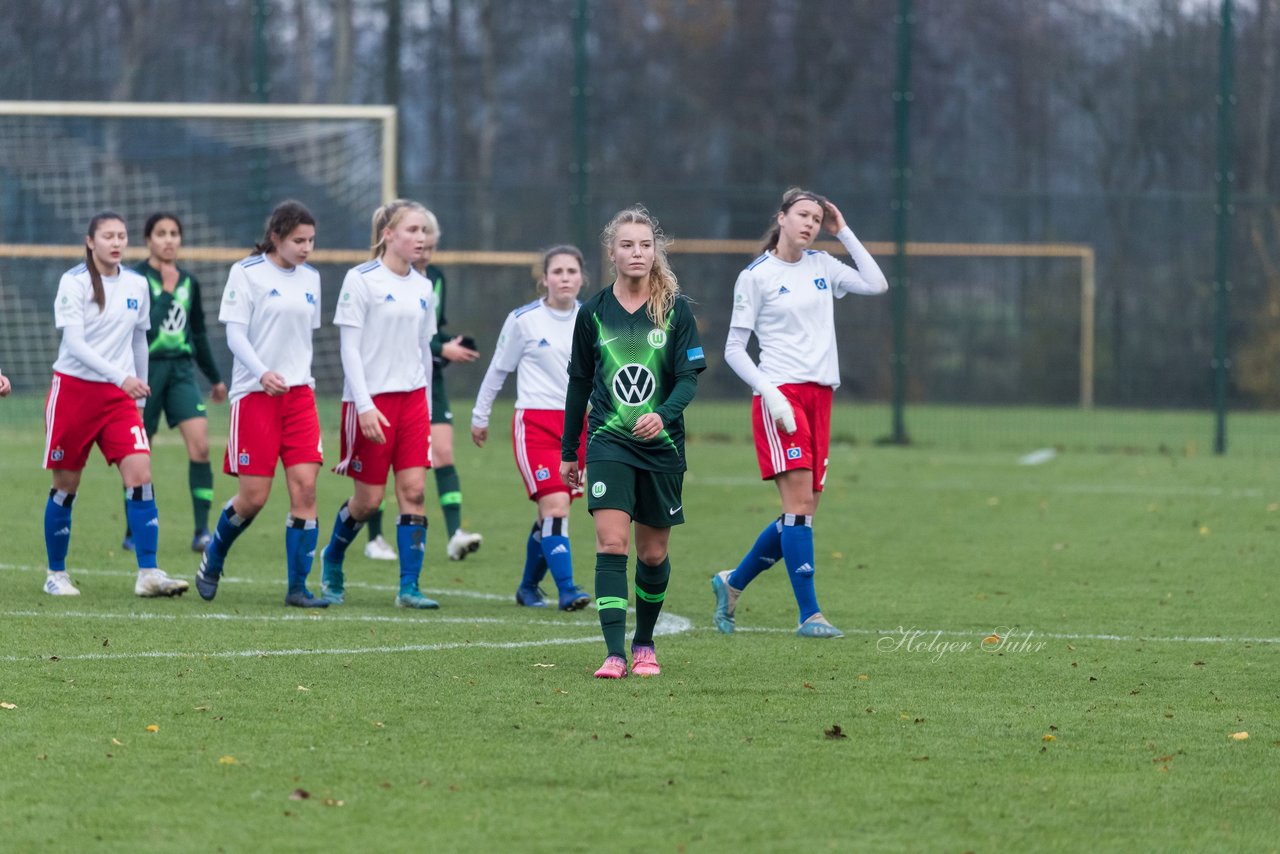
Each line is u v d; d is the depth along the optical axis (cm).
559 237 7700
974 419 7875
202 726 1919
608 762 1772
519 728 1927
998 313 8081
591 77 7856
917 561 3644
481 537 4016
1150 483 5459
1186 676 2309
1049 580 3356
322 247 6631
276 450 2927
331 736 1877
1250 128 7731
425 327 2994
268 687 2148
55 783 1670
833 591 3198
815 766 1769
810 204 2697
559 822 1556
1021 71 7938
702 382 7962
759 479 5497
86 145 6612
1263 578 3388
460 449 6512
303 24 7338
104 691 2106
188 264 6656
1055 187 7962
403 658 2381
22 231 6588
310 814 1574
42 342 6569
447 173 7831
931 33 7881
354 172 6650
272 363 2906
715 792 1664
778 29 7869
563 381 2967
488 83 7825
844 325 8288
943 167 7981
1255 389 7900
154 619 2720
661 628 2739
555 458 2961
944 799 1652
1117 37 7825
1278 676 2314
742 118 7906
